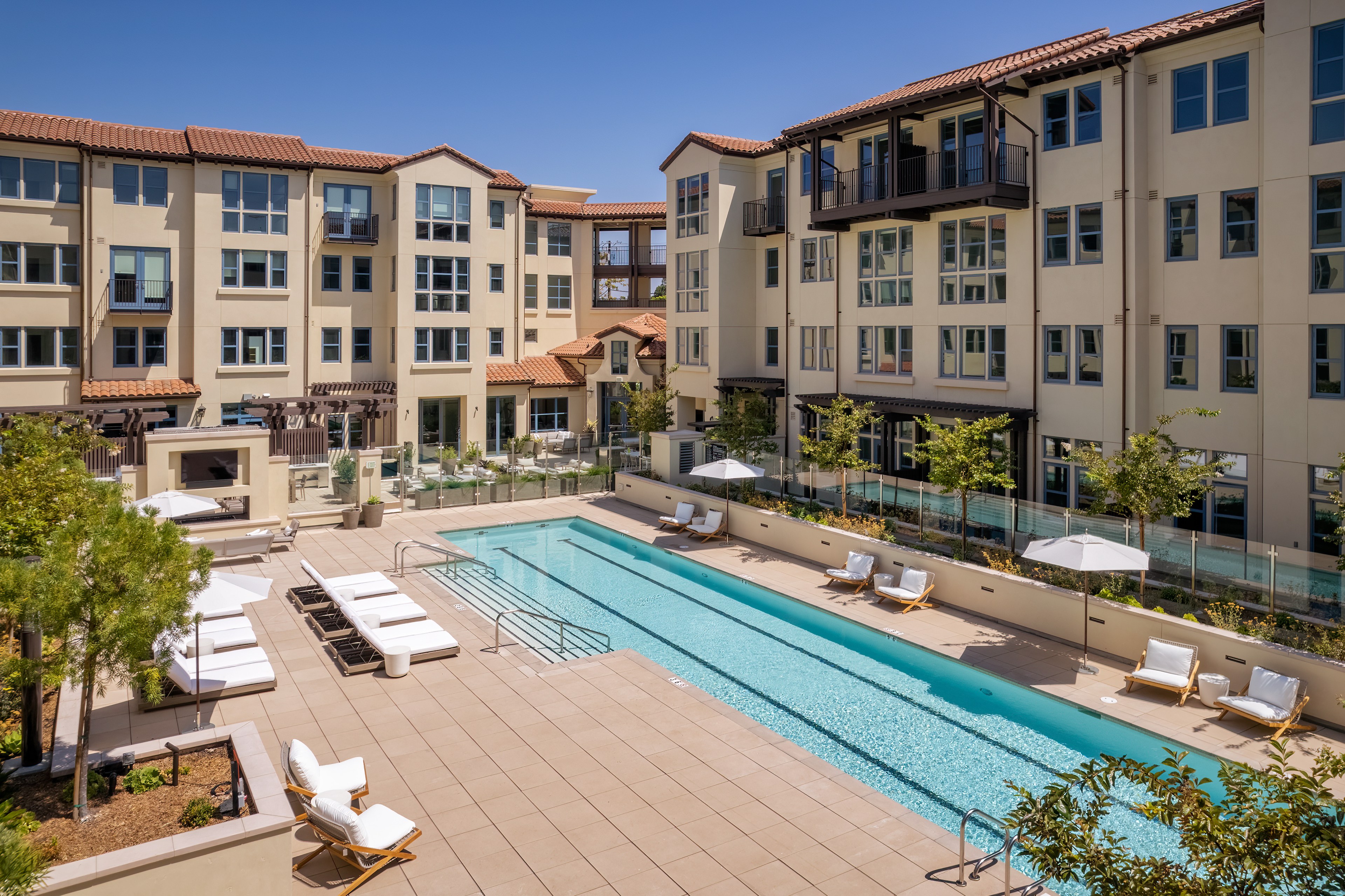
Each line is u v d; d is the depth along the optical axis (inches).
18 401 1250.0
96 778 415.2
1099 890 222.2
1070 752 532.1
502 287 1640.0
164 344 1342.3
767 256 1387.8
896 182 1068.5
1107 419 911.7
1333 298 738.2
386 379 1509.6
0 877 270.2
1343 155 727.7
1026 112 976.3
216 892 341.7
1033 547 648.4
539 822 432.1
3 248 1237.7
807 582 863.1
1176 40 837.2
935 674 655.8
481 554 998.4
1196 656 603.5
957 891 377.7
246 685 584.1
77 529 400.8
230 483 981.2
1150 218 885.8
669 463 1211.9
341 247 1459.2
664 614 791.7
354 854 393.1
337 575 885.2
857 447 998.4
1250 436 818.2
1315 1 735.1
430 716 556.1
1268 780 218.1
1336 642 557.9
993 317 1029.2
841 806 448.5
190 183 1339.8
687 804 449.1
